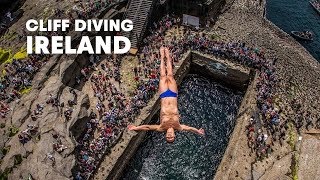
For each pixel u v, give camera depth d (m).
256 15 63.03
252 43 56.81
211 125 48.78
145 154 45.22
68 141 39.53
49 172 36.62
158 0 56.72
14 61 50.16
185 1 57.34
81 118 42.62
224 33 58.31
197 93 54.12
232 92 54.62
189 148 45.75
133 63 53.09
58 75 47.25
